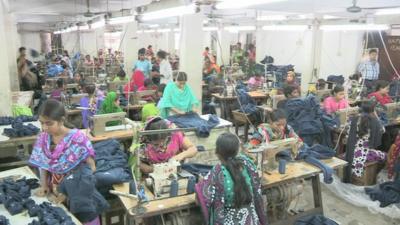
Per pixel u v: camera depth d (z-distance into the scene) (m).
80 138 2.45
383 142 5.86
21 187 2.68
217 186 2.47
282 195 3.28
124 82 7.70
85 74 11.38
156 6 5.59
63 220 2.26
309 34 10.59
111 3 10.29
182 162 3.21
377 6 6.93
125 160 3.34
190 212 2.87
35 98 8.32
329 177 3.43
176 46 18.30
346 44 11.84
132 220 2.73
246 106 7.00
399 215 4.13
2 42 5.29
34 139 4.26
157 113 4.88
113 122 4.67
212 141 4.17
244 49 16.16
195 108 5.59
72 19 14.27
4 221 2.22
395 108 6.11
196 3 4.29
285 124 3.85
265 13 10.13
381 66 10.88
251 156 3.12
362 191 4.66
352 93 7.25
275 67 12.25
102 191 2.98
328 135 5.21
